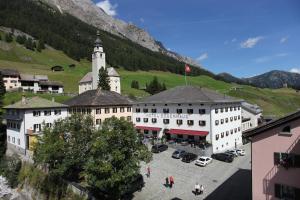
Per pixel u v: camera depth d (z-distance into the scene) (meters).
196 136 65.56
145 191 41.00
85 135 45.06
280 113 135.38
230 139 70.31
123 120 37.03
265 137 27.89
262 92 194.38
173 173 47.97
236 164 52.84
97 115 73.81
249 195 38.16
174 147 63.53
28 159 56.22
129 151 36.00
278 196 27.14
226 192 39.53
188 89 71.88
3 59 194.62
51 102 70.56
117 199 37.03
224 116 67.81
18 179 55.44
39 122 65.50
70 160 43.19
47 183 47.53
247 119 85.44
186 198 38.25
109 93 83.44
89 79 138.00
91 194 38.38
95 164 34.53
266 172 27.86
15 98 102.75
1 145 70.25
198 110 64.56
